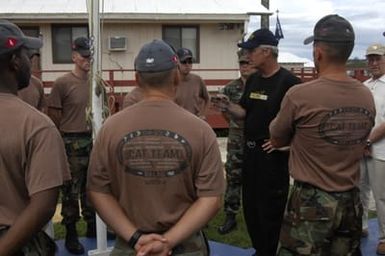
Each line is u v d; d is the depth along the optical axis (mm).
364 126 2672
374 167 4352
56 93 4387
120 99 7535
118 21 13273
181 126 1994
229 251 4492
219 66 13875
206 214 1992
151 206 2012
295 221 2744
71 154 4406
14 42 1852
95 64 3939
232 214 5027
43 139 1807
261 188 3730
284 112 2721
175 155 1978
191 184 2029
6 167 1798
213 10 13758
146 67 2004
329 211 2635
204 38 13766
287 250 2795
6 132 1785
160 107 2016
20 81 1926
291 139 2811
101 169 2064
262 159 3695
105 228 4094
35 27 13336
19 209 1854
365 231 4773
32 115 1827
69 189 4410
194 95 4969
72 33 13445
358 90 2658
